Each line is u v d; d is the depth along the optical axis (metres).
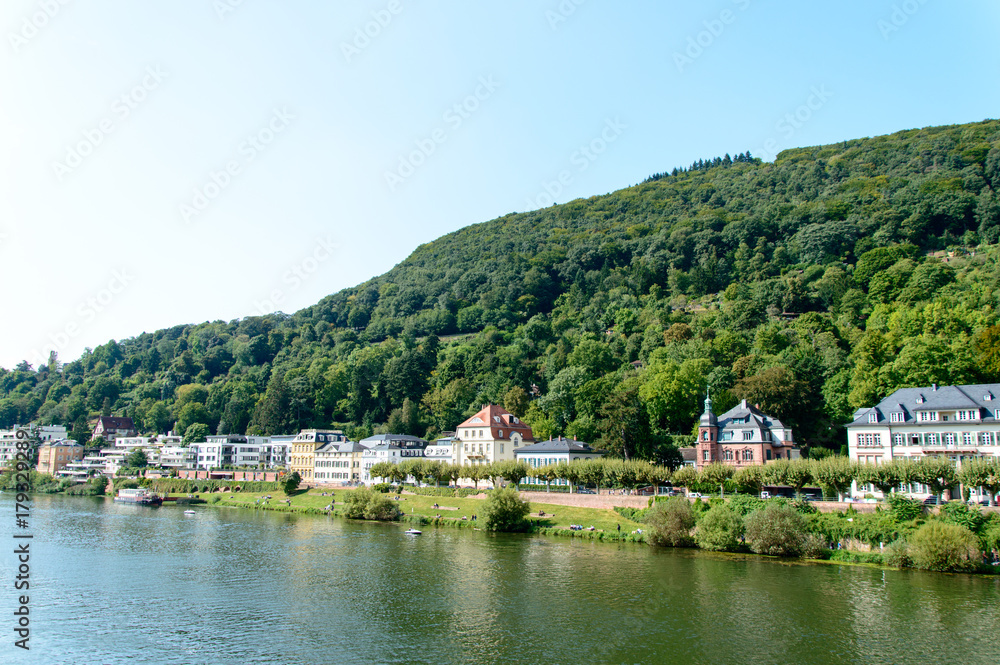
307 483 197.00
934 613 68.94
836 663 57.88
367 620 70.00
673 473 118.19
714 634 64.69
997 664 57.16
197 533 125.38
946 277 193.12
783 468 104.50
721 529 100.31
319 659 59.38
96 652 60.84
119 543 113.81
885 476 95.50
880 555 88.69
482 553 102.38
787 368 154.75
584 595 77.88
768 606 72.25
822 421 148.50
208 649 61.69
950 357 130.75
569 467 131.62
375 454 193.62
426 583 84.44
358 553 103.56
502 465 143.50
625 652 60.78
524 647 62.09
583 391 179.25
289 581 86.19
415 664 58.31
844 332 184.62
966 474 90.00
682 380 162.62
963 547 82.62
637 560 95.00
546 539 114.75
